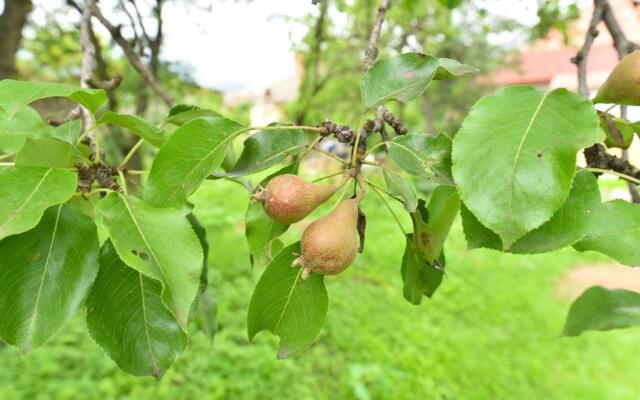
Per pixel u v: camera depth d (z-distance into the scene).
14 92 0.20
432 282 0.27
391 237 1.49
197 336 0.78
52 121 0.34
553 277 1.35
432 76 0.22
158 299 0.22
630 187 0.25
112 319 0.22
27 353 0.19
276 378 0.72
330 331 0.88
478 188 0.17
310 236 0.20
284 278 0.22
